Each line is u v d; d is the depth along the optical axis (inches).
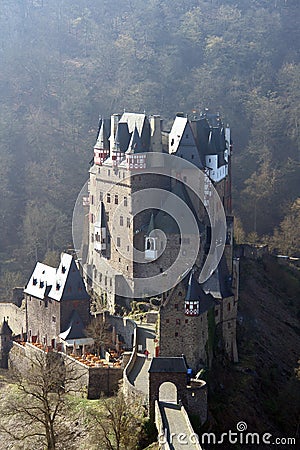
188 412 3902.6
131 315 4995.1
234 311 4783.5
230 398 4355.3
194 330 4207.7
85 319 4995.1
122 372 4411.9
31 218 7544.3
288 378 4909.0
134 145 5073.8
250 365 4761.3
